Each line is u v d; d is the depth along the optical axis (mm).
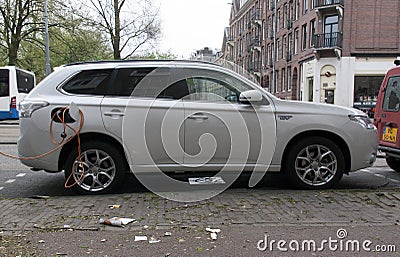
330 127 5242
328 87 28516
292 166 5270
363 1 26797
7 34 27703
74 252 3162
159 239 3426
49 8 26078
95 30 25828
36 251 3174
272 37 43500
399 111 6672
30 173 6812
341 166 5324
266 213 4137
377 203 4531
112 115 4938
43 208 4289
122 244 3320
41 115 4906
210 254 3148
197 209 4273
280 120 5199
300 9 33250
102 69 5180
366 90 27359
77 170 5004
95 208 4297
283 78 39281
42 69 36188
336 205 4449
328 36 28250
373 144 5449
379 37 26906
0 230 3615
